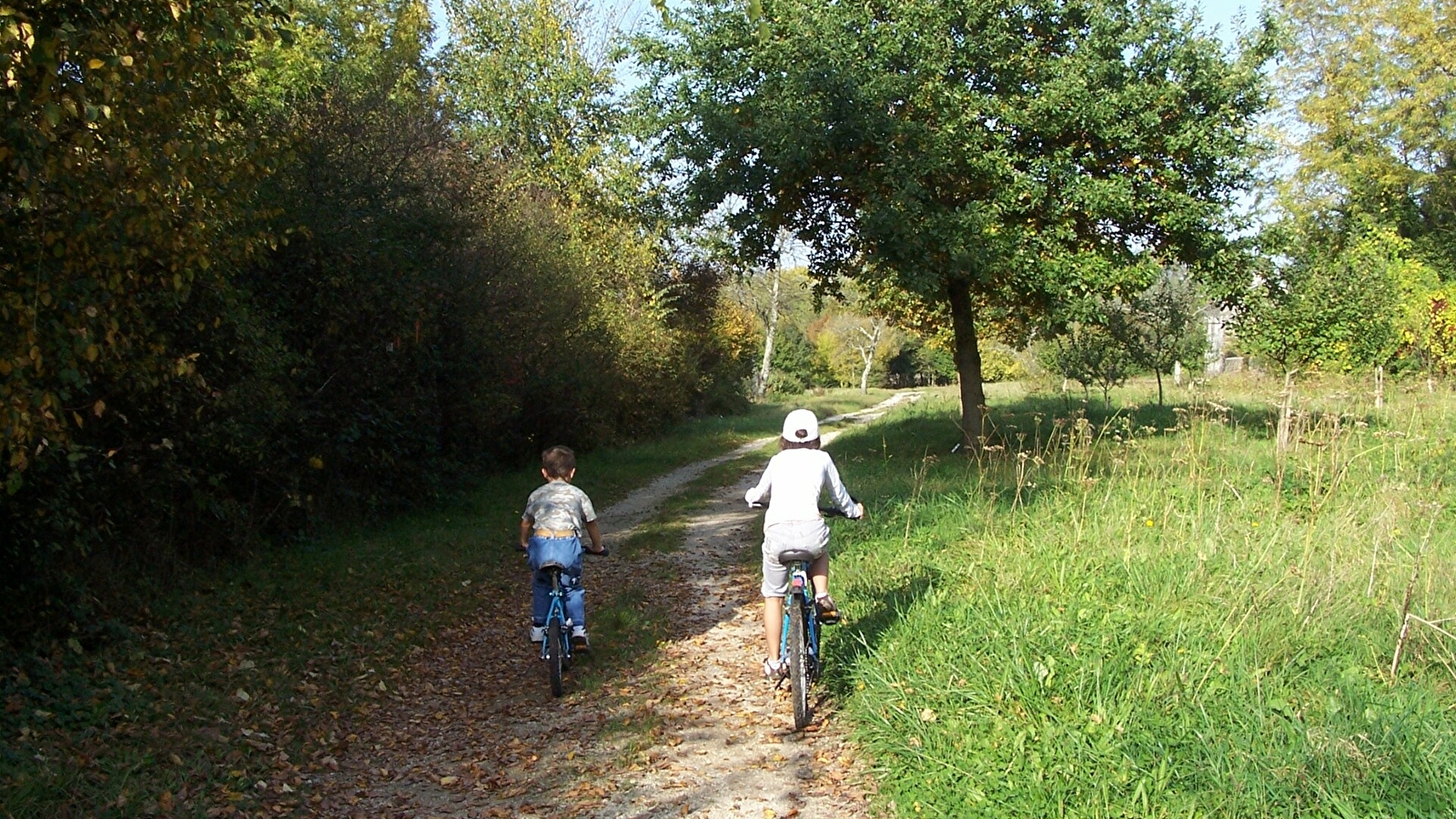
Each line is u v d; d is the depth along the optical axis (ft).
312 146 40.01
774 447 95.86
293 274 39.83
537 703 22.86
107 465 27.78
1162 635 19.75
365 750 20.26
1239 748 14.96
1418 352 76.64
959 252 48.24
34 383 18.61
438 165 51.83
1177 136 51.39
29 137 16.46
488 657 27.04
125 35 17.26
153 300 24.44
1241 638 19.29
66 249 18.43
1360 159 109.60
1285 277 60.39
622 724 20.70
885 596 25.29
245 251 24.81
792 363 220.43
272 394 34.19
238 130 25.31
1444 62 105.29
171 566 30.63
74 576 24.93
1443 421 44.32
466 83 107.04
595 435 83.30
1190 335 67.97
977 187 53.31
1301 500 31.63
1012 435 61.93
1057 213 51.55
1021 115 51.24
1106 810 14.19
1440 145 106.52
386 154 46.44
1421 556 23.71
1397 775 13.78
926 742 16.94
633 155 103.55
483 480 60.08
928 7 50.55
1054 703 17.29
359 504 44.45
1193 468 34.65
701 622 28.96
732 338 144.97
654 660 25.21
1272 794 13.82
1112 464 38.01
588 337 76.59
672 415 113.91
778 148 50.55
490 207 60.95
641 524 48.83
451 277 52.08
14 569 22.52
